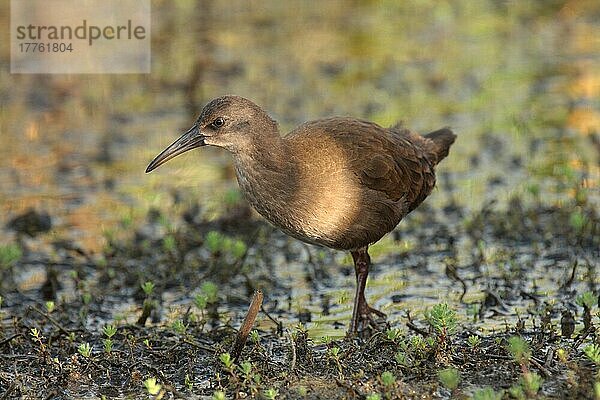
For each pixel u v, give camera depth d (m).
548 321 10.38
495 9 24.00
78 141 17.09
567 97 18.33
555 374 9.22
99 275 12.63
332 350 9.52
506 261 12.54
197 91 19.09
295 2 24.77
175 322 10.33
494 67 20.12
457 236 13.42
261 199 10.87
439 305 9.70
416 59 20.77
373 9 24.23
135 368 9.81
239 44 21.78
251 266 12.57
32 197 15.11
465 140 16.72
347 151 10.91
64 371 9.71
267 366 9.62
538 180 15.01
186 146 10.91
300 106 18.28
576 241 12.75
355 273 11.84
